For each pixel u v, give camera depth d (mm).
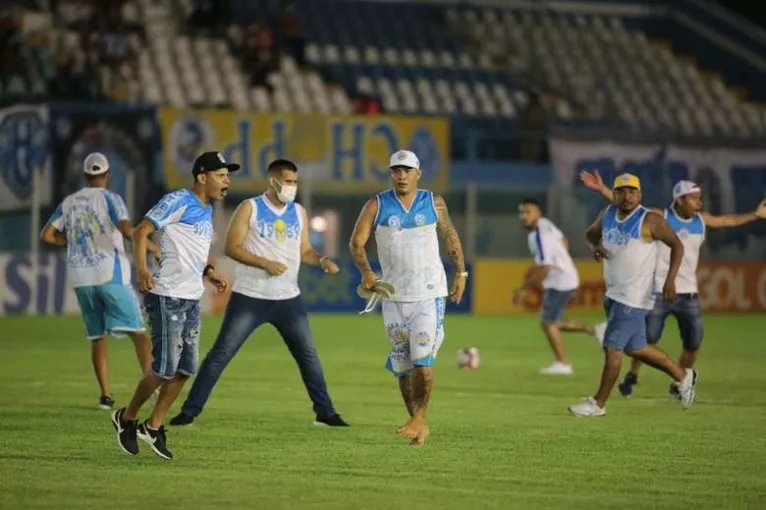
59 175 79688
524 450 30891
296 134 84562
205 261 29062
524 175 93000
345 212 88688
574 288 51062
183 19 106812
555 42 117688
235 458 29109
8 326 72375
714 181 90875
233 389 44031
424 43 113875
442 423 35875
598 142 89562
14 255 79750
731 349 64438
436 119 87062
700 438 33344
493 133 94688
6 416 36062
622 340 37344
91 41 99938
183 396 41406
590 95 111750
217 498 24312
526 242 89312
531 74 111312
